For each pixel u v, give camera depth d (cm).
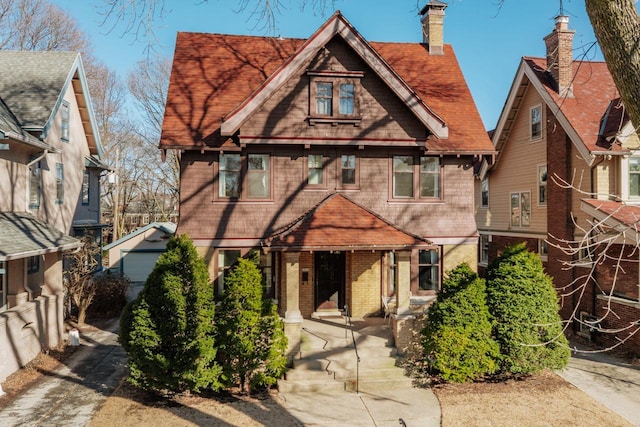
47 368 1370
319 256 1653
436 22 1916
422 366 1291
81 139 2355
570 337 1795
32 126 1728
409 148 1573
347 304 1644
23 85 1955
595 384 1278
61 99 1952
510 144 2370
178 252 1174
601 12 543
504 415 1065
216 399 1131
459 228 1609
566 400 1156
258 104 1413
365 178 1565
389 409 1089
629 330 1555
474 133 1642
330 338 1377
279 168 1526
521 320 1259
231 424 1000
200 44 1770
